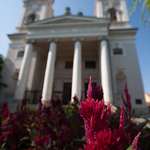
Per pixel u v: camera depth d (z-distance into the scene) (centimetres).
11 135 257
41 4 2403
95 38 1485
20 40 1923
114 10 2208
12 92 1667
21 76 1365
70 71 1912
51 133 224
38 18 2205
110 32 1700
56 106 269
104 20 1498
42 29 1608
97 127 56
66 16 1619
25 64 1423
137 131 124
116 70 1508
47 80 1279
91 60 1941
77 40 1453
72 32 1504
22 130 281
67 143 202
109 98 1129
